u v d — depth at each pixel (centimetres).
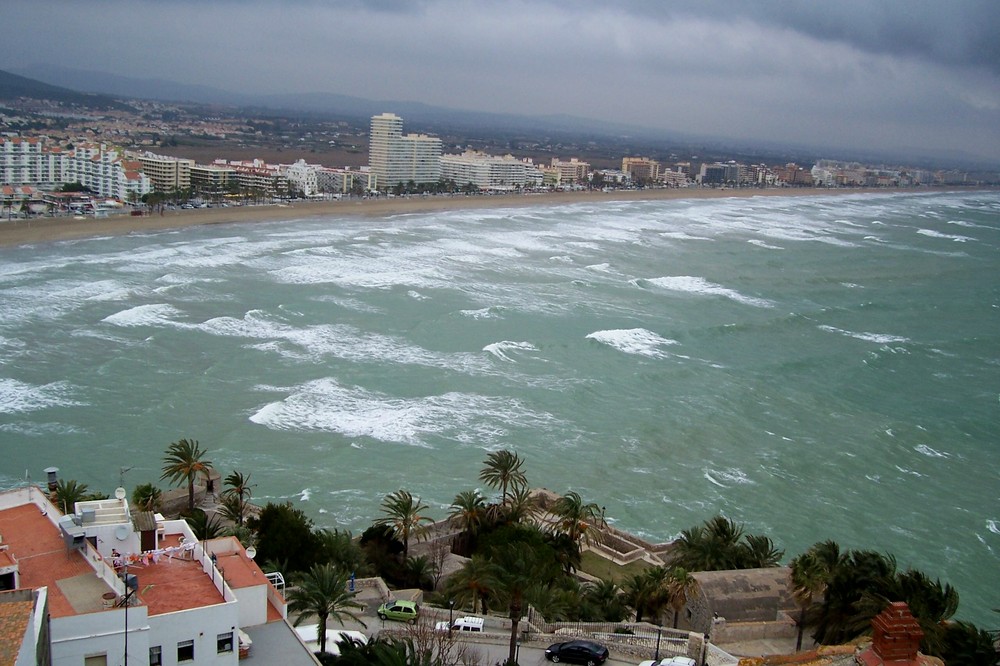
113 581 3369
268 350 12650
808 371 13275
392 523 7512
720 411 11431
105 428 9931
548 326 14762
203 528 5981
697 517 8744
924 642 4981
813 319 16650
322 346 12962
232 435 9862
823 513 9006
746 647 5462
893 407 12025
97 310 14338
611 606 5712
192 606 3366
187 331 13400
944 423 11550
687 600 5991
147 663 3191
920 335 16075
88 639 3092
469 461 9588
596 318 15575
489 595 5431
